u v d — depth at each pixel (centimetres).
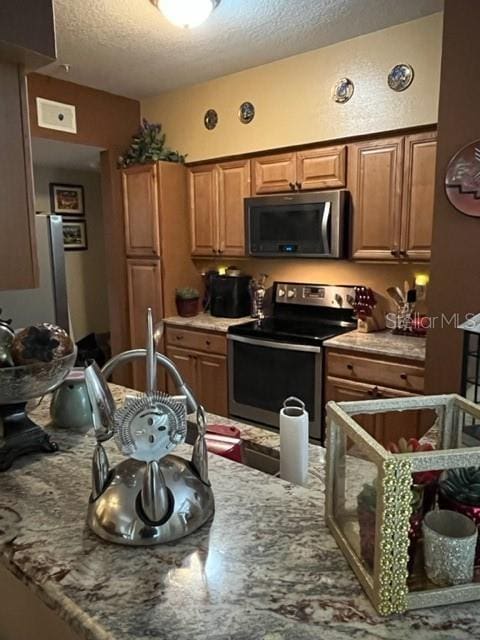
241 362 338
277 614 71
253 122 349
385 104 290
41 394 129
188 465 99
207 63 330
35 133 349
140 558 85
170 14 233
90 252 538
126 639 67
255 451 151
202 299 421
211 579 79
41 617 98
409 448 81
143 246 398
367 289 328
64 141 367
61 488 112
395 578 70
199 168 386
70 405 147
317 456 144
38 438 129
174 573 81
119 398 182
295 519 97
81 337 535
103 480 95
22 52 125
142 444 88
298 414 127
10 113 131
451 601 72
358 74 297
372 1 248
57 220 318
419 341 291
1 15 118
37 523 96
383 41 285
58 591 77
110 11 251
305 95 321
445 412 94
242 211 364
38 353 123
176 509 90
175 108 394
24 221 136
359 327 320
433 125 276
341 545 86
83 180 524
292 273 378
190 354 371
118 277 420
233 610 72
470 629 68
